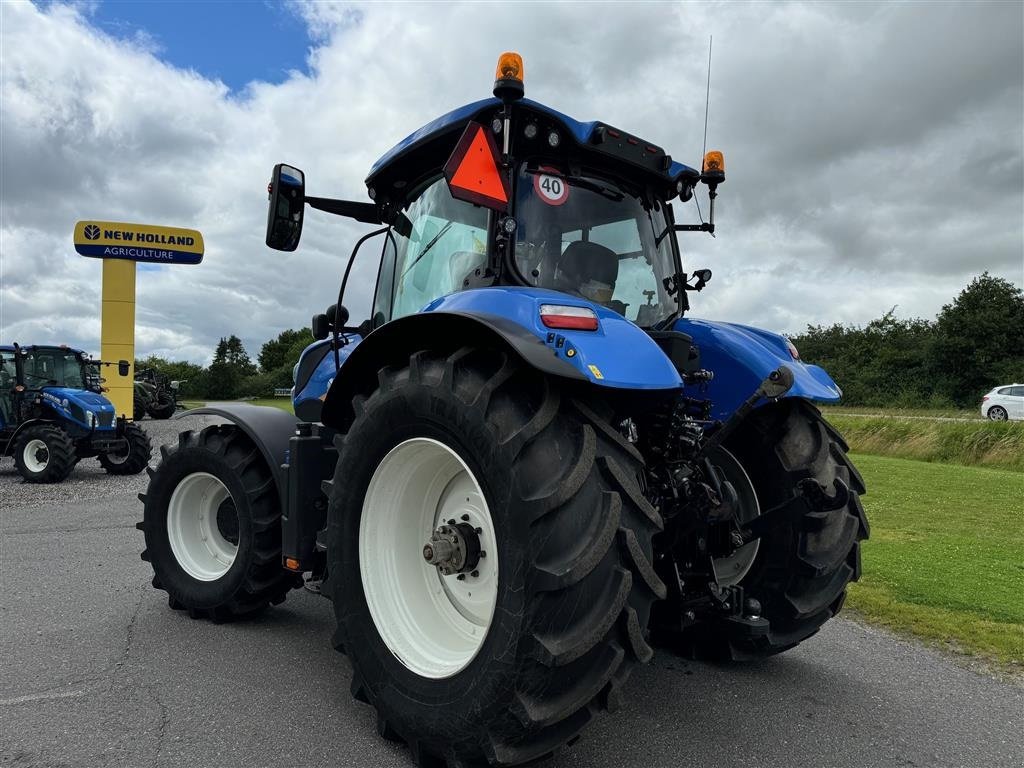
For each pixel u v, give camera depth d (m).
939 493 8.85
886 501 8.28
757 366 3.14
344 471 2.72
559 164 2.97
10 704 2.82
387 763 2.41
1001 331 41.94
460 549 2.49
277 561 3.72
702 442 2.82
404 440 2.51
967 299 43.53
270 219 3.38
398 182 3.44
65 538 6.10
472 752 2.18
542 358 2.09
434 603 2.70
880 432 14.73
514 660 2.04
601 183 3.09
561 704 2.05
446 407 2.30
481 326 2.28
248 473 3.74
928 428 14.39
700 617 3.01
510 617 2.06
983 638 3.79
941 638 3.80
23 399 11.23
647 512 2.16
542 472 2.09
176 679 3.09
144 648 3.47
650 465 2.85
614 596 2.04
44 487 9.97
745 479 3.25
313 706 2.84
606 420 2.32
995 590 4.64
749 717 2.83
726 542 2.87
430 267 3.12
